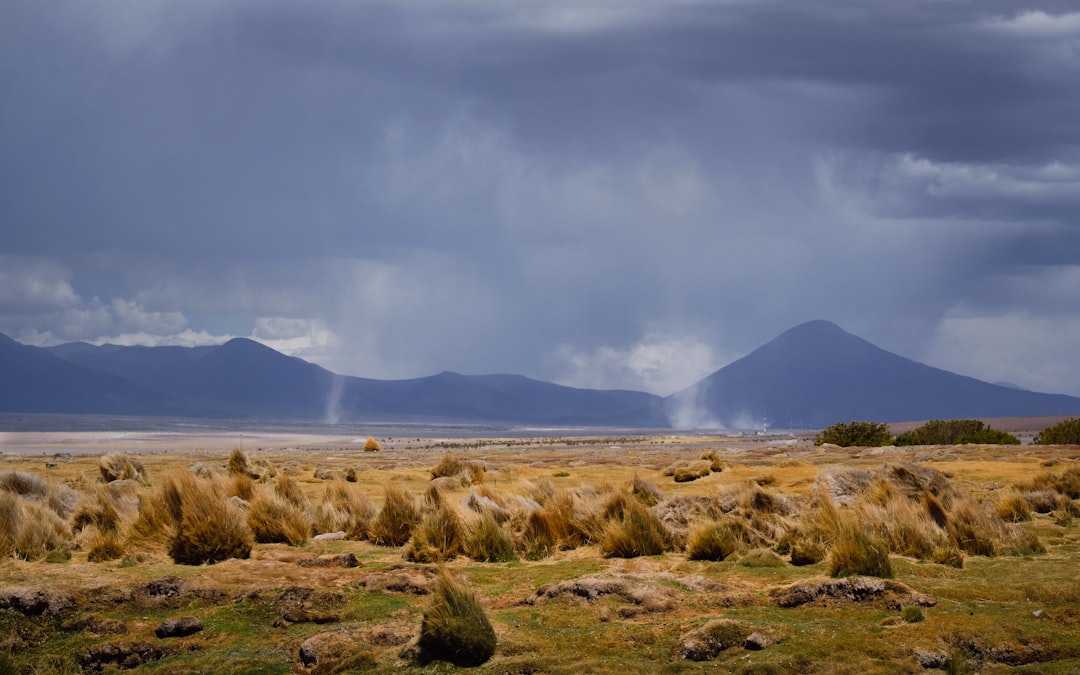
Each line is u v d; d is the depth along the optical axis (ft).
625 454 216.95
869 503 64.75
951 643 34.04
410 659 36.04
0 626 39.52
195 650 38.55
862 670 32.07
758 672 32.30
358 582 46.93
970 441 201.87
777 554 53.93
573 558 57.77
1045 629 35.40
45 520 57.21
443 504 62.34
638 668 33.42
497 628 38.96
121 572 46.55
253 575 48.14
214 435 528.63
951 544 54.03
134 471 111.14
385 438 536.42
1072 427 188.03
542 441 430.20
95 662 37.91
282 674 35.70
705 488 103.86
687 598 42.19
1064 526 65.10
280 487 77.51
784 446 234.38
